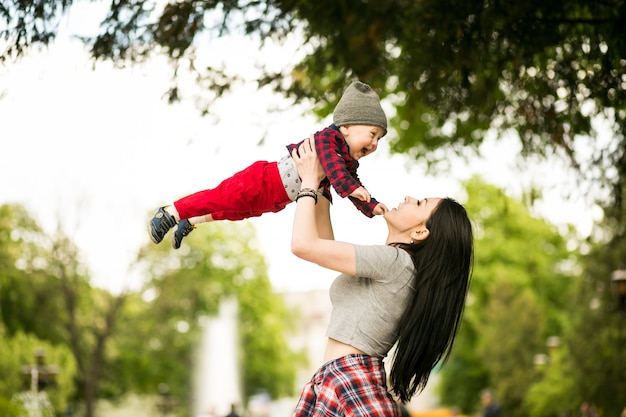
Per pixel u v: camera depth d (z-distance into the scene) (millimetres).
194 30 9664
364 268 4727
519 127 12500
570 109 11484
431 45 10094
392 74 11516
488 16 9383
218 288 57625
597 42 10383
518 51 10141
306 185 4914
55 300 43531
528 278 53656
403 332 4820
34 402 25469
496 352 50938
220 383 55906
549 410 38812
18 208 41625
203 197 5262
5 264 42812
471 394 55906
